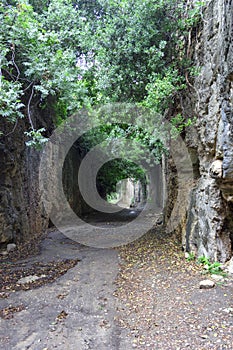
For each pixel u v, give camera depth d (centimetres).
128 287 352
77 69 576
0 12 480
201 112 419
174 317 263
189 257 430
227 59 298
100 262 481
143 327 253
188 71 469
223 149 328
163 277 369
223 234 383
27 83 611
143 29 469
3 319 280
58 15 601
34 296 338
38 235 768
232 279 334
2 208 582
